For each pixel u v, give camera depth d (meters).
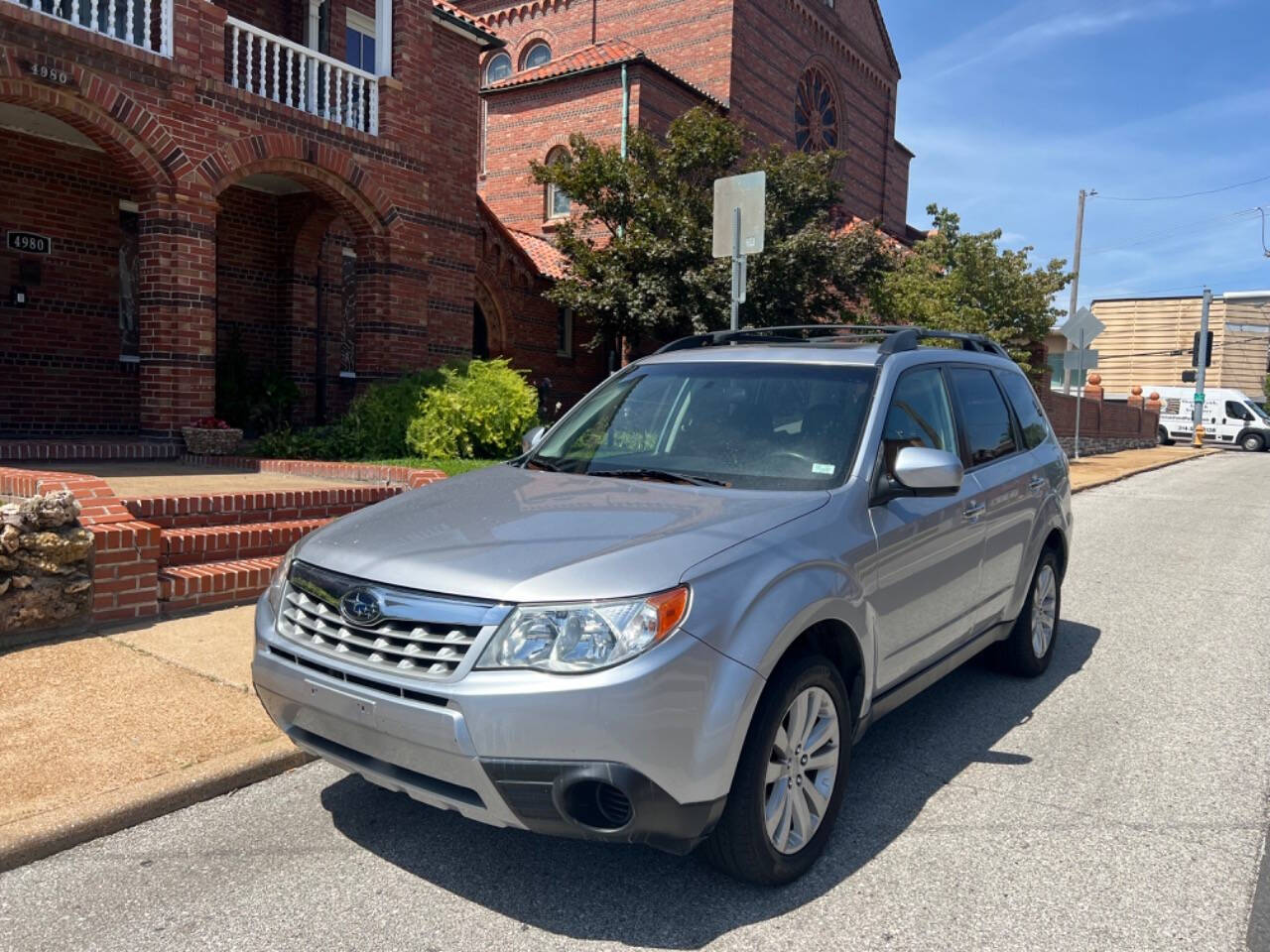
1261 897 3.31
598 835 2.87
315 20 13.71
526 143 22.56
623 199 15.92
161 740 4.21
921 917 3.16
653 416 4.52
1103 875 3.46
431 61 13.02
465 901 3.21
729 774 2.97
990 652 5.86
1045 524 5.52
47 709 4.50
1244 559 10.24
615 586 2.92
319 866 3.42
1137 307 48.16
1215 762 4.55
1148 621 7.44
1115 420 29.72
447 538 3.33
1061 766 4.47
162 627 5.80
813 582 3.34
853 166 29.48
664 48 23.53
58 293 11.56
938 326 19.53
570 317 19.23
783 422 4.19
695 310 15.27
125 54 9.43
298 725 3.34
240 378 13.19
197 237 10.23
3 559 5.27
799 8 25.47
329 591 3.26
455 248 14.62
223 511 7.03
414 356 12.93
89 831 3.54
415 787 3.04
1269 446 35.50
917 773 4.36
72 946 2.92
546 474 4.20
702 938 3.01
